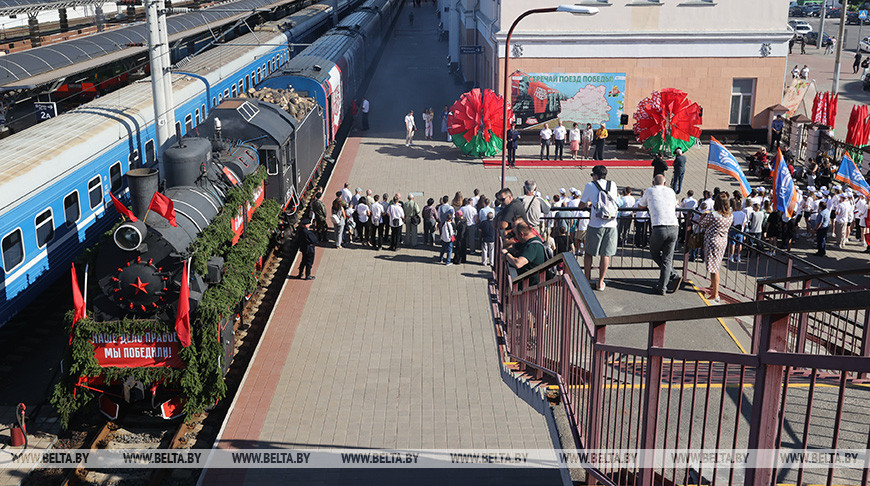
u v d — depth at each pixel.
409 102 42.81
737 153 32.19
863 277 18.52
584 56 32.19
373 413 12.55
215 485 10.55
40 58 22.30
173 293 12.72
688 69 32.50
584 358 6.43
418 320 16.47
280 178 19.72
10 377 14.57
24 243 15.23
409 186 27.16
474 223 21.08
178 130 22.94
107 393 12.80
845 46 67.31
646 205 12.01
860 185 22.64
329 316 16.67
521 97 32.72
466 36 45.22
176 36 30.11
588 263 12.26
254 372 14.03
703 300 11.76
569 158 31.31
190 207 14.08
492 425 12.16
